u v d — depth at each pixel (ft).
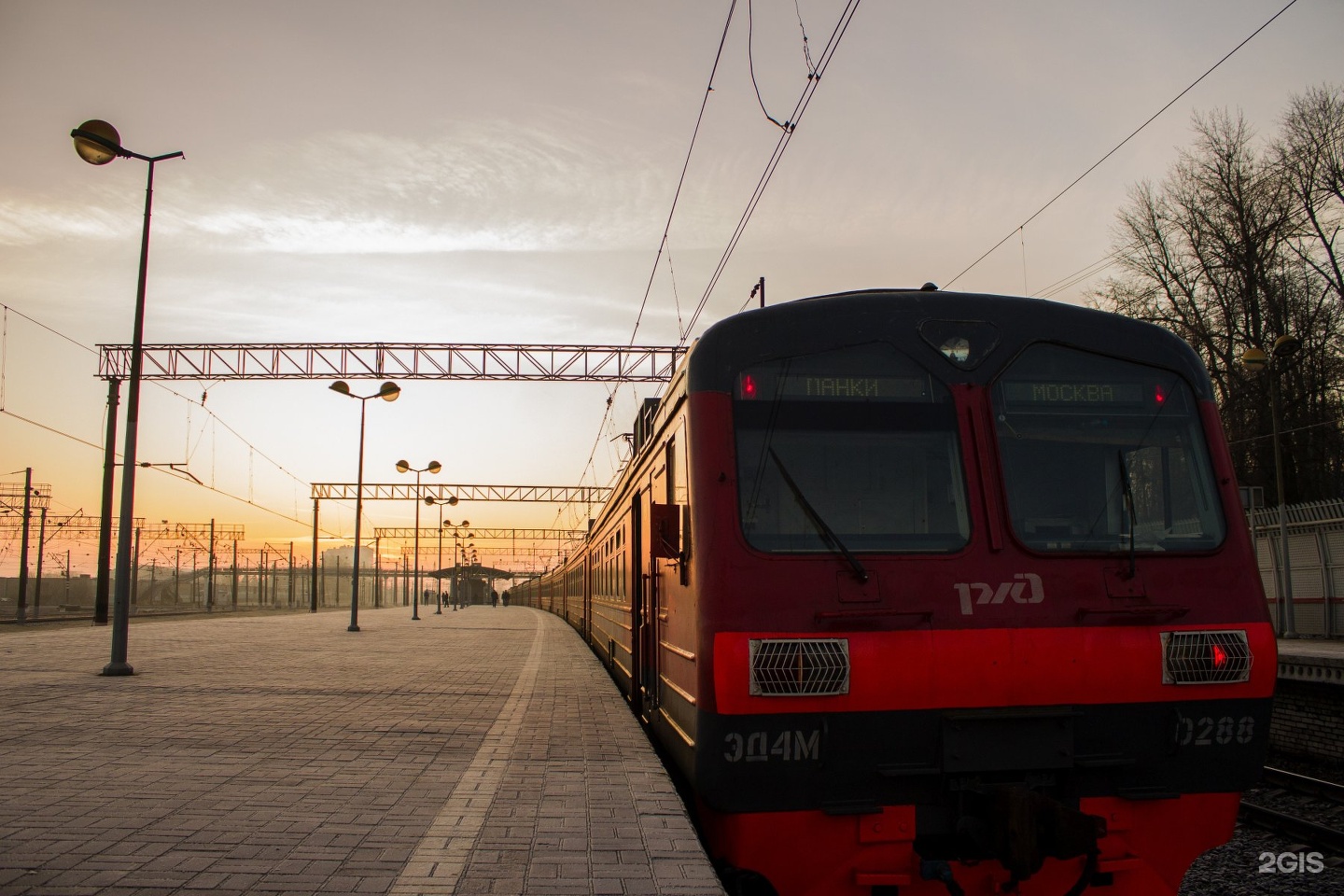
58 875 16.49
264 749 28.35
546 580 220.02
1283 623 71.67
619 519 44.34
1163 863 18.34
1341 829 29.63
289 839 18.83
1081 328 19.79
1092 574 18.40
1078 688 17.80
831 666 17.21
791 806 17.39
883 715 17.39
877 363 19.19
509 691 44.47
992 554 18.25
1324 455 97.96
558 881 16.38
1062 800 17.88
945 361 19.26
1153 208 106.83
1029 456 18.94
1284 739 43.16
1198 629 18.37
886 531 18.33
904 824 17.47
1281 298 98.63
